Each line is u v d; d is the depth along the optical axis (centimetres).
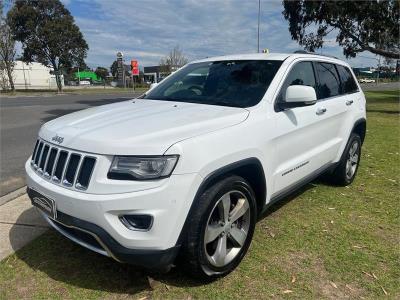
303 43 2248
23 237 405
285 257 368
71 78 8225
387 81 8844
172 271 343
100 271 343
